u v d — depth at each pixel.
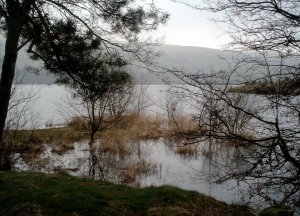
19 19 7.92
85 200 7.15
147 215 7.19
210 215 7.66
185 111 19.83
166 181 12.41
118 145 18.31
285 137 4.52
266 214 8.34
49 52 8.54
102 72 8.89
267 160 4.55
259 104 4.62
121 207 7.25
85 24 8.77
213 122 4.76
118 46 9.11
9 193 7.23
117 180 12.62
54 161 15.26
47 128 24.08
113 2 8.94
